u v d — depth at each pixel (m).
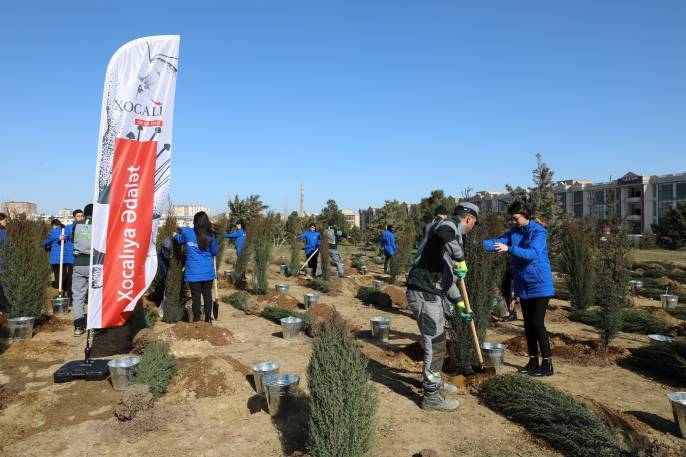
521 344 7.24
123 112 5.94
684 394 4.48
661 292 13.61
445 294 5.26
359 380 3.54
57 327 8.27
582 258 10.54
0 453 3.93
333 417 3.44
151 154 6.09
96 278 5.86
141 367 5.18
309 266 17.08
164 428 4.36
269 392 4.55
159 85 6.13
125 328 7.92
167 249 8.55
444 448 3.99
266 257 12.63
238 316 9.59
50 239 10.10
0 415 4.66
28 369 6.05
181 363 6.32
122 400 4.55
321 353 3.59
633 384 5.68
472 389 5.35
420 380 5.74
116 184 5.91
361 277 17.64
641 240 46.88
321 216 51.66
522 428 4.39
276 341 7.61
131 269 5.98
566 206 63.84
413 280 4.86
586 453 3.80
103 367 5.74
